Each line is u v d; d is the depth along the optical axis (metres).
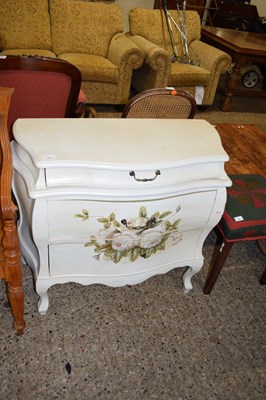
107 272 1.33
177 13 3.86
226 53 3.54
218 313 1.55
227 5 4.92
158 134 1.23
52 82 1.45
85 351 1.33
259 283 1.74
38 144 1.05
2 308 1.43
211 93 3.63
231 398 1.26
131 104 1.56
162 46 3.80
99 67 3.10
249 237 1.43
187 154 1.14
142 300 1.56
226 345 1.43
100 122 1.24
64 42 3.33
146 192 1.09
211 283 1.57
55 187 1.03
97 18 3.37
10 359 1.27
